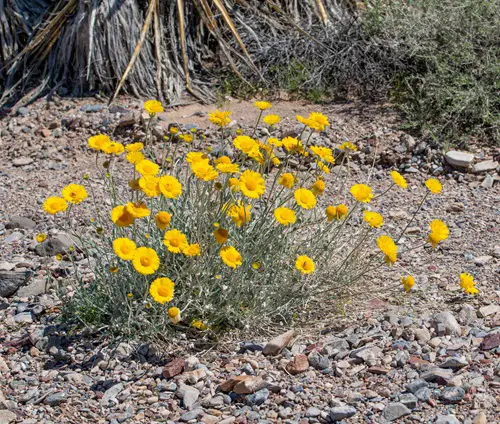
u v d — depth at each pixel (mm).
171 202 4211
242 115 7012
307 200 3541
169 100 7328
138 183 3389
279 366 3494
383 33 7508
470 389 3191
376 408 3137
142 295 3721
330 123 6738
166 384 3398
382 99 7121
